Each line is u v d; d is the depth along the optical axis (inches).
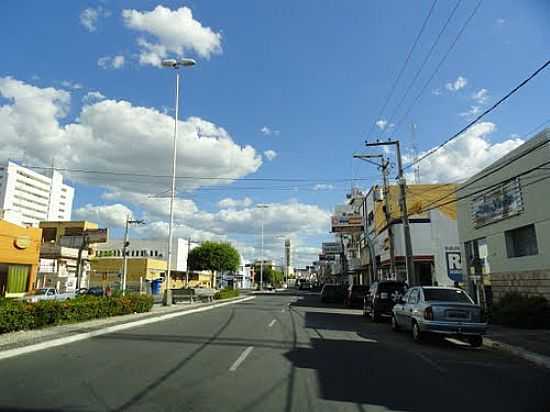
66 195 4037.9
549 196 721.6
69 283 2126.0
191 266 3061.0
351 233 2753.4
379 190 1606.8
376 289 885.2
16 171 3314.5
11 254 1381.6
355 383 331.6
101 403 264.2
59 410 249.9
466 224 1050.1
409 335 653.9
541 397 299.7
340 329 717.3
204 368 370.9
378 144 1080.8
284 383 325.1
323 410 260.4
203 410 253.8
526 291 797.2
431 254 1440.7
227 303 1491.1
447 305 550.0
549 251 725.3
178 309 1065.5
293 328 706.2
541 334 633.0
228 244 3132.4
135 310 900.0
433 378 356.5
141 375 340.5
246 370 366.6
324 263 4992.6
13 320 541.6
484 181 954.1
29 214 3496.6
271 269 5944.9
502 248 881.5
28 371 350.9
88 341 521.3
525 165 793.6
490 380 353.7
